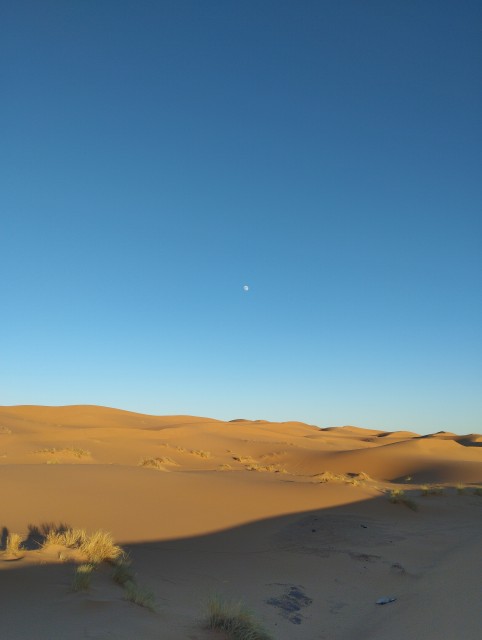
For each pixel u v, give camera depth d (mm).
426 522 18891
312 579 11227
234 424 103750
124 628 6531
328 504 19203
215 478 21422
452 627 8016
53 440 51031
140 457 46938
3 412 85438
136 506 15070
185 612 7898
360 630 8539
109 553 9477
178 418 128375
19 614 6426
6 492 14797
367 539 14992
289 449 69562
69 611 6770
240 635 7125
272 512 16953
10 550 9062
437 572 12039
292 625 8500
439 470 54969
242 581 10336
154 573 9766
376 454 63500
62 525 12547
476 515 21609
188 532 13508
